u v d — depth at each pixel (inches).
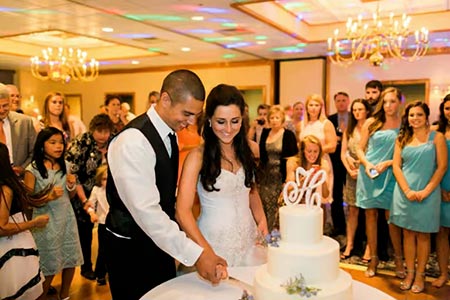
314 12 236.5
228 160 82.9
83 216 142.8
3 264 93.6
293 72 334.0
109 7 181.8
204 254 68.2
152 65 390.6
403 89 294.2
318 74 323.9
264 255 84.7
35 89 444.8
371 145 143.9
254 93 351.9
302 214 60.2
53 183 117.6
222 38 252.2
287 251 59.7
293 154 159.5
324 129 172.7
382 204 142.1
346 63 312.3
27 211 106.0
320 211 61.9
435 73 282.8
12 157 129.7
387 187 140.4
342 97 201.8
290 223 60.9
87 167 138.3
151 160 70.9
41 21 208.8
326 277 59.3
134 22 209.9
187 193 78.3
